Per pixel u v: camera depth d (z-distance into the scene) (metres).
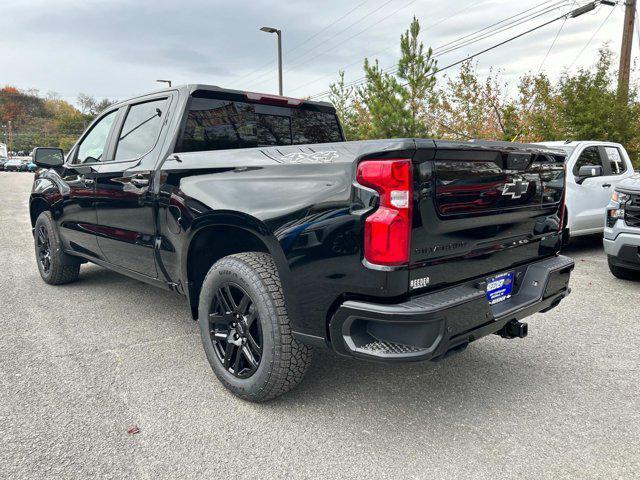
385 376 3.16
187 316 4.32
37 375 3.12
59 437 2.43
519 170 2.66
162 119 3.49
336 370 3.24
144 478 2.13
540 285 2.83
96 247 4.25
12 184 27.14
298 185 2.38
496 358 3.45
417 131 12.44
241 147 3.67
